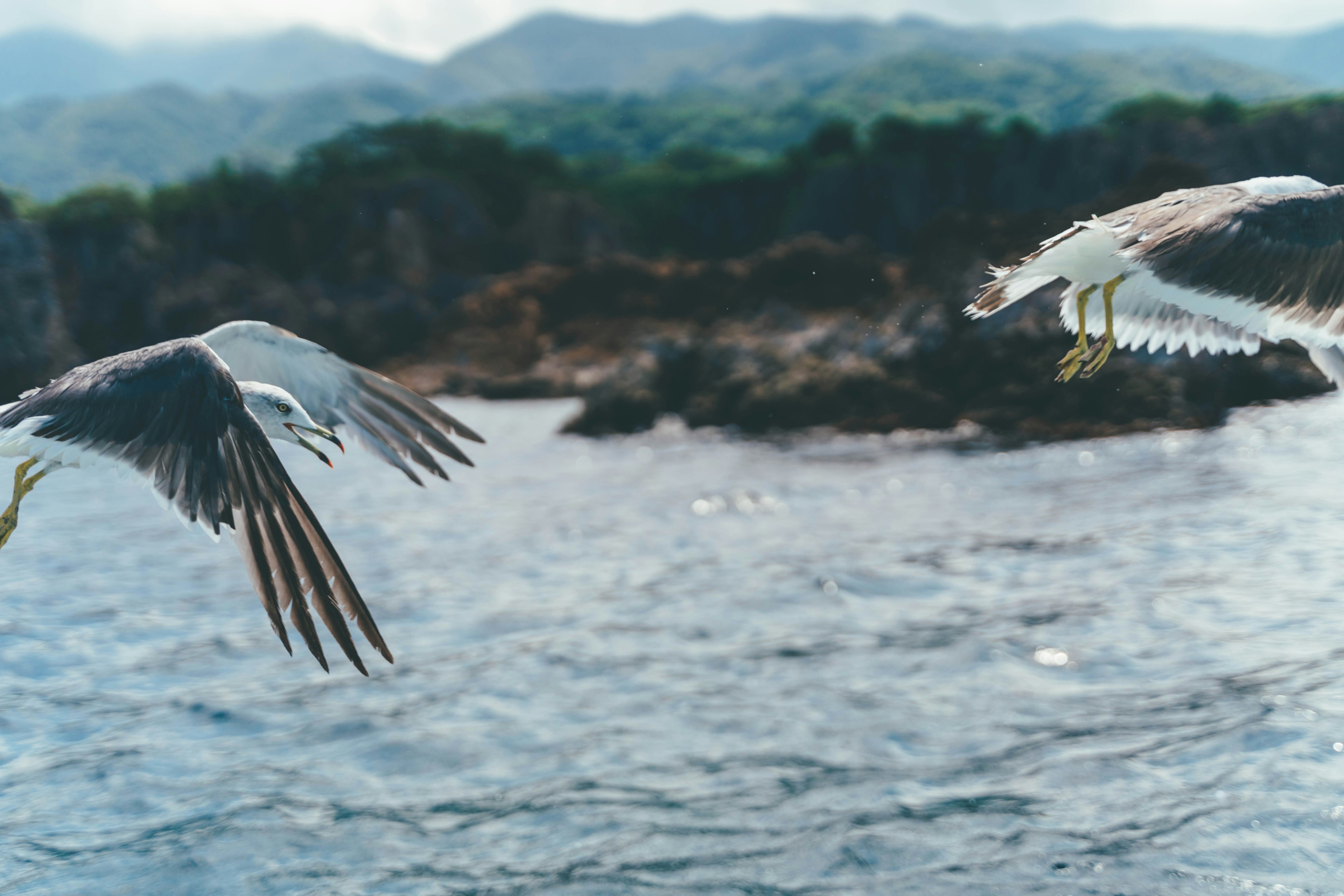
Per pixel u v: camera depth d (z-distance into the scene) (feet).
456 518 51.78
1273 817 18.57
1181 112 248.32
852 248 106.63
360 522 50.98
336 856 18.54
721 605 34.01
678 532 47.06
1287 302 14.15
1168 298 14.53
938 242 92.07
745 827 19.30
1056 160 261.03
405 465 17.19
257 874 17.85
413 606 34.53
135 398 11.72
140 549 44.11
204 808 20.30
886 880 17.33
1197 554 37.37
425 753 22.76
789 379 84.99
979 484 57.16
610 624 32.09
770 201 376.68
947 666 27.40
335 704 25.66
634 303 155.22
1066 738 22.61
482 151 334.65
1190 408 72.90
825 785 20.93
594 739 23.45
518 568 40.22
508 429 102.73
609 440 86.28
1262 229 14.35
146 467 11.36
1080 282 18.28
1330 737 21.42
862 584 36.09
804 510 51.62
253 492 11.10
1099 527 43.47
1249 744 21.49
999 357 79.15
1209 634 28.68
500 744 23.25
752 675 27.30
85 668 28.50
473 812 20.16
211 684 27.27
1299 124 188.34
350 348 210.79
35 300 136.77
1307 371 75.36
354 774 21.88
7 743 23.48
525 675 27.45
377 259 248.32
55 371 135.95
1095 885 16.83
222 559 41.96
